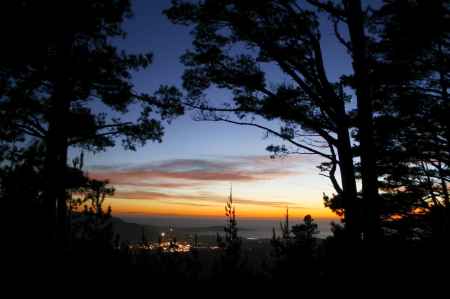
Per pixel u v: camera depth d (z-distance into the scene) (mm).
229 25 13539
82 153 6508
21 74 14664
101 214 5660
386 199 13445
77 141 14867
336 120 12508
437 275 6867
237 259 6469
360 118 11805
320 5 12227
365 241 7465
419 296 6305
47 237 5301
